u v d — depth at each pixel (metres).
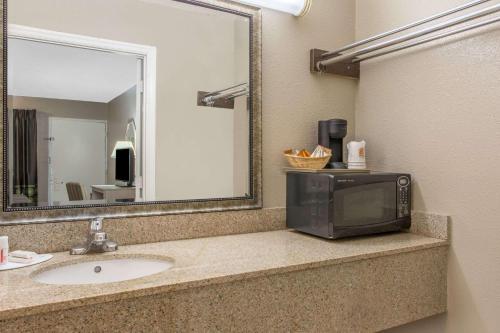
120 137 1.48
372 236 1.67
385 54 1.82
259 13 1.75
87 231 1.38
